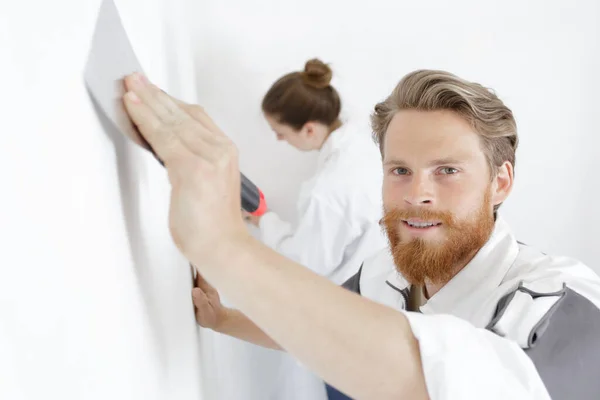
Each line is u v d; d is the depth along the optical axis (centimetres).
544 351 62
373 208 156
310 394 168
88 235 32
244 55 179
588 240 198
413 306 98
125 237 42
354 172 156
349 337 45
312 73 160
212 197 45
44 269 24
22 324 22
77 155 31
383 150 92
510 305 68
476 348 49
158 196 62
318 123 163
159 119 46
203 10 174
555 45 181
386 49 180
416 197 79
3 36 21
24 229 22
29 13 24
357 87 182
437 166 79
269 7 175
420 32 179
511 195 196
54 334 25
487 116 78
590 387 63
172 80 94
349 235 157
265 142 185
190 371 71
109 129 40
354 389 47
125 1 50
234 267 45
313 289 45
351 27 177
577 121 187
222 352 156
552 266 79
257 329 88
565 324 65
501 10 178
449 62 182
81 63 33
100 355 32
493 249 84
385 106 88
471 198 79
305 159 187
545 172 193
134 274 44
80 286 29
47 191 25
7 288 21
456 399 46
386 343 46
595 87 184
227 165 46
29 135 24
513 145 86
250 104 182
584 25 179
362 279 109
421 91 79
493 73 183
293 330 45
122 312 38
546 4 177
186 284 77
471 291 84
